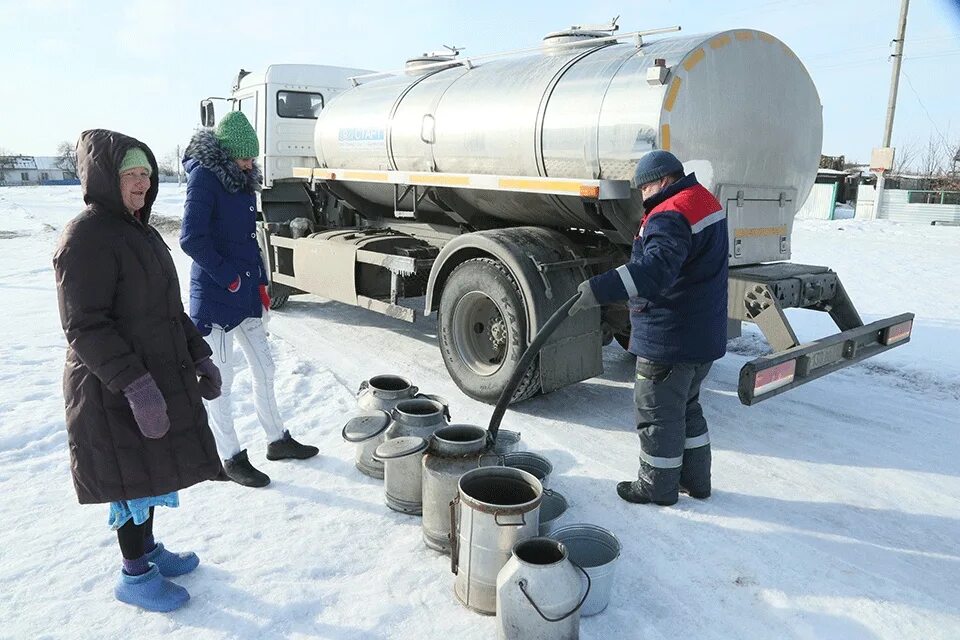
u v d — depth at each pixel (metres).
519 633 2.15
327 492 3.38
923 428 4.38
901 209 22.14
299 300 8.52
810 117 4.76
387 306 5.56
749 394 3.22
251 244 3.44
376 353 6.05
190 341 2.50
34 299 8.79
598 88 4.16
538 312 4.27
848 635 2.39
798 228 18.89
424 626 2.39
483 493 2.68
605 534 2.63
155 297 2.29
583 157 4.20
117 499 2.23
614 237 4.68
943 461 3.88
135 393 2.12
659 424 3.20
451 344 4.88
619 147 3.99
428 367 5.64
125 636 2.33
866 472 3.74
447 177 5.07
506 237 4.55
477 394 4.71
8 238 17.12
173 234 17.59
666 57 3.99
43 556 2.79
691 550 2.92
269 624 2.39
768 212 4.60
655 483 3.27
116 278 2.18
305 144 7.86
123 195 2.23
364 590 2.59
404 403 3.30
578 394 5.05
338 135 6.23
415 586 2.62
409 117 5.44
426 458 2.84
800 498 3.43
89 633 2.33
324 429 4.19
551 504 3.04
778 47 4.43
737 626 2.43
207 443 2.44
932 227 19.25
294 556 2.81
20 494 3.34
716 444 4.12
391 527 3.05
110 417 2.20
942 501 3.41
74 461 2.23
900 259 12.17
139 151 2.22
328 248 6.25
